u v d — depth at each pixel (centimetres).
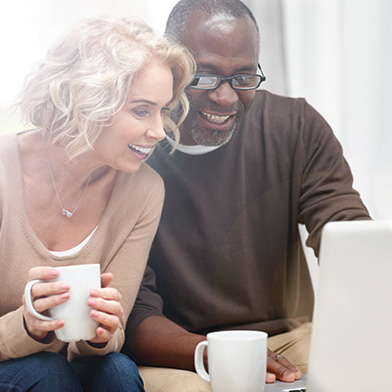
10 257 104
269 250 131
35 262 105
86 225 111
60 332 85
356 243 55
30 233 105
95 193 112
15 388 86
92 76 103
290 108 152
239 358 71
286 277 95
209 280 134
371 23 180
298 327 89
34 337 89
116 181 113
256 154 146
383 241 54
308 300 91
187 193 141
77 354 100
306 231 137
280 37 177
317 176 144
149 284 136
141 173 118
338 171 144
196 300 135
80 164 108
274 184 143
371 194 178
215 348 72
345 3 180
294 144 148
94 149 107
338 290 55
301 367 81
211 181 142
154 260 140
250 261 129
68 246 110
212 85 141
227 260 130
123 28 110
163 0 165
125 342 123
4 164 106
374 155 181
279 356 83
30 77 111
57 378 88
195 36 142
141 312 127
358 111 182
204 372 81
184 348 115
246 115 148
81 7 162
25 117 111
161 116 117
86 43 107
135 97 106
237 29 142
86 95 102
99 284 86
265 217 137
